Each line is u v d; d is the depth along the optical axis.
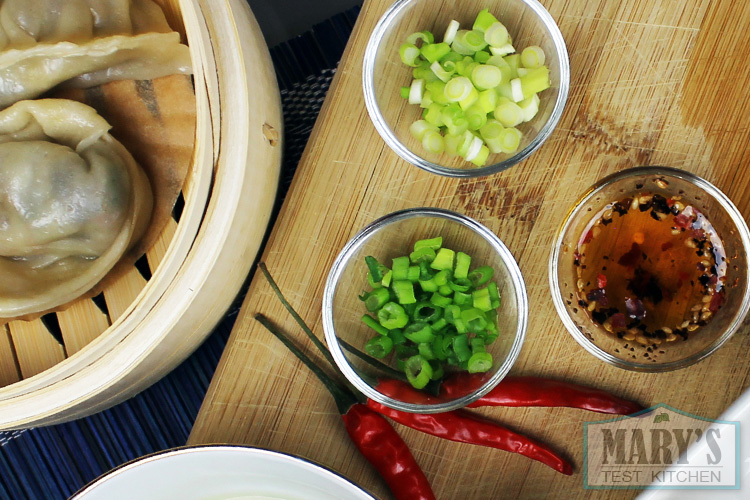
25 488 0.54
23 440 0.54
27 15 0.47
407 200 0.50
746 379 0.49
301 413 0.51
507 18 0.50
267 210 0.49
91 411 0.51
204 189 0.45
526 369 0.50
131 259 0.49
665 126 0.49
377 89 0.50
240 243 0.47
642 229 0.50
